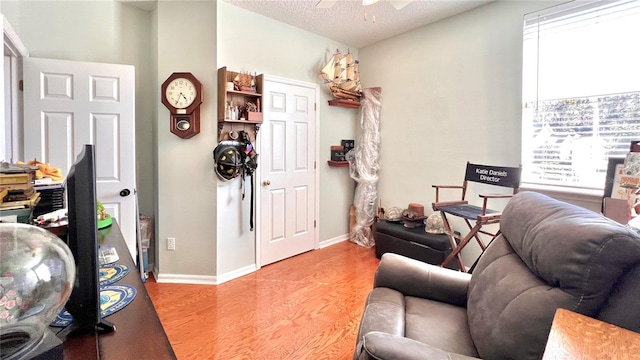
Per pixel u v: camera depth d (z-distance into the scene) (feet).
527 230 4.07
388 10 9.79
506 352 3.34
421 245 9.98
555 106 8.27
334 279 9.42
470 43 9.85
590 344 2.12
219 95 8.97
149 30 9.37
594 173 7.70
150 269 9.72
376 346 3.08
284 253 11.16
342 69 12.12
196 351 6.00
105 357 2.16
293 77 11.09
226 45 9.23
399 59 11.87
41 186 5.33
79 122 7.98
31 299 1.94
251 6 9.43
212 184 9.12
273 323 6.99
